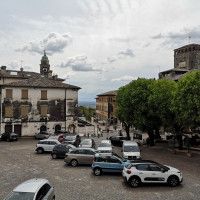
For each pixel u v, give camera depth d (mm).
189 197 12008
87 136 45750
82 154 18906
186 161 21375
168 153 26047
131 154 20500
